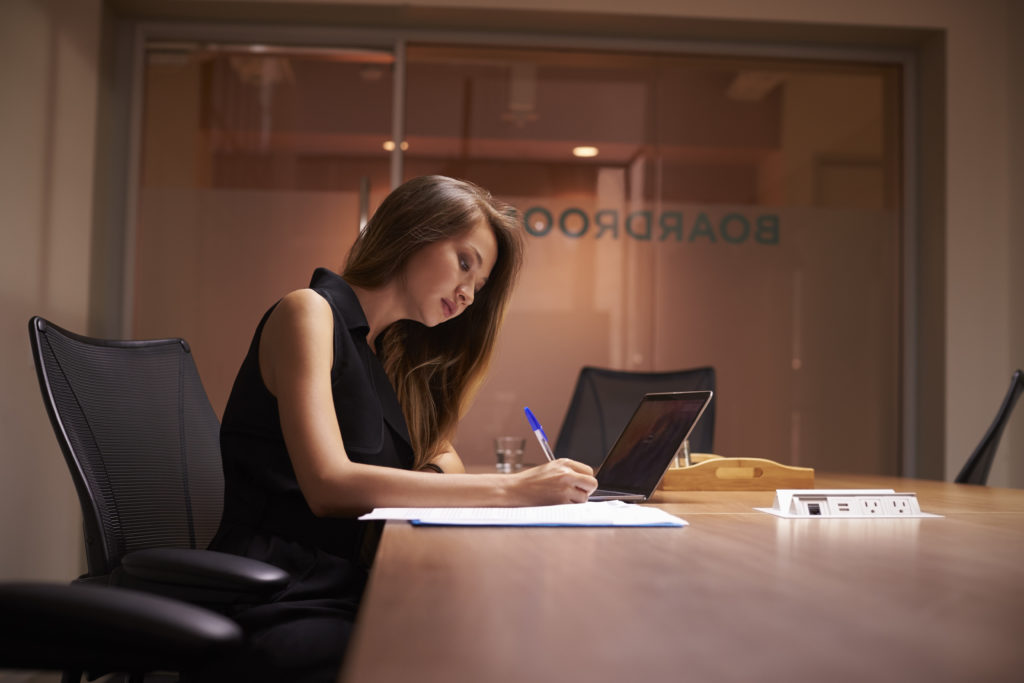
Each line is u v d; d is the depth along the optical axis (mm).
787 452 4367
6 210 2895
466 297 1510
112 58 4172
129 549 1289
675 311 4363
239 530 1220
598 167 4375
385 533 889
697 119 4418
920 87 4438
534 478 1126
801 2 4180
